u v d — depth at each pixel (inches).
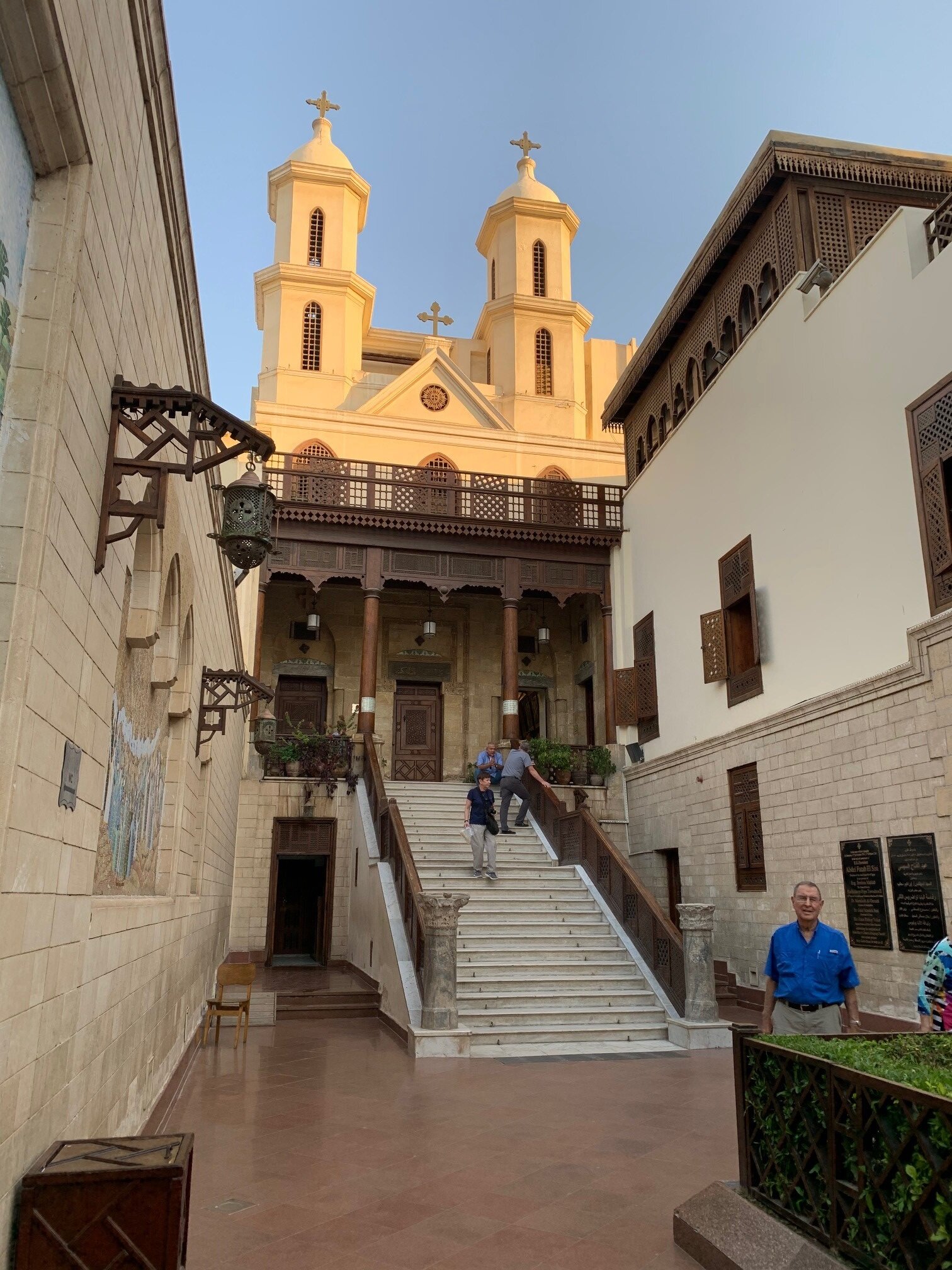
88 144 127.6
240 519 183.3
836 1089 138.8
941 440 382.0
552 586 765.3
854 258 481.7
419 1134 237.6
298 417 923.4
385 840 544.4
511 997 414.9
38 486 116.0
